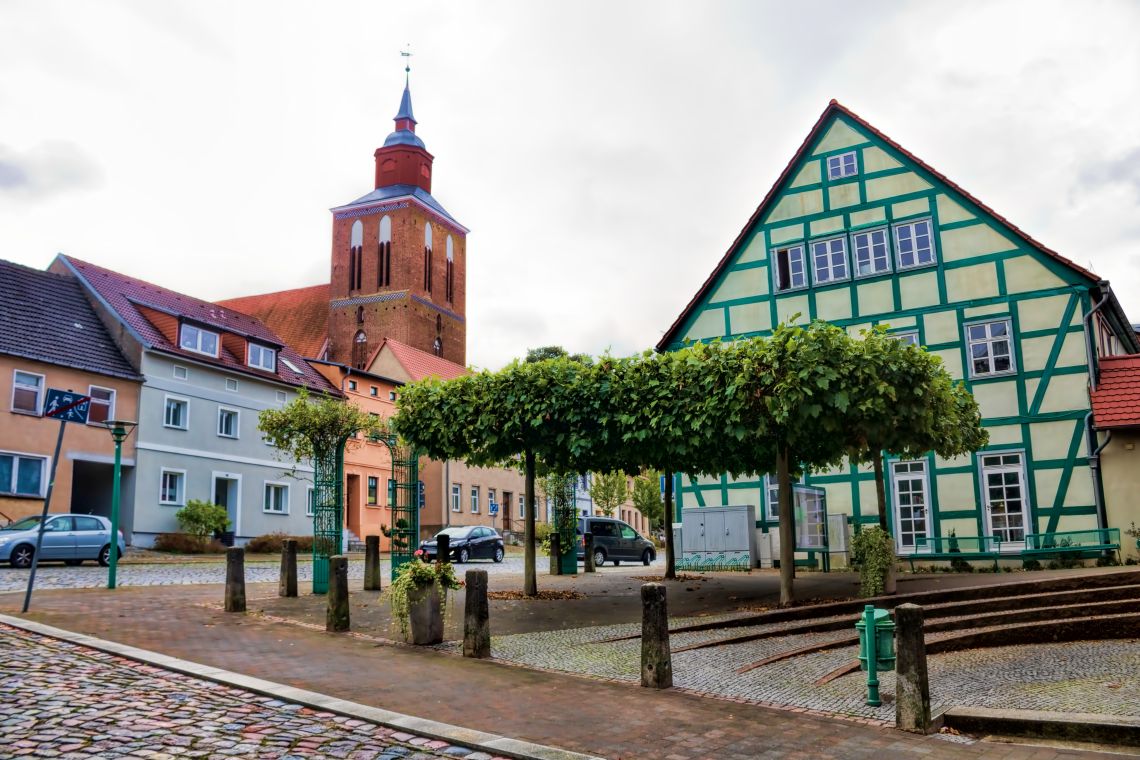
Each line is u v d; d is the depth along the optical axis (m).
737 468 20.22
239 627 12.83
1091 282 23.66
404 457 20.27
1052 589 14.77
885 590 15.65
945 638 12.27
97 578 21.20
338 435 18.67
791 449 18.47
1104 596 14.05
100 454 33.28
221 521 35.94
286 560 17.12
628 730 7.84
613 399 16.59
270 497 40.88
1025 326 24.30
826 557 24.83
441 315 82.75
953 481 24.67
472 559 33.06
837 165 27.39
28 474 31.02
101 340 35.06
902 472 25.39
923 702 8.11
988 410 24.36
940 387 15.66
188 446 36.69
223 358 39.44
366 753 6.84
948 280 25.39
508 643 12.16
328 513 18.28
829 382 14.76
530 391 17.23
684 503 28.72
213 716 7.58
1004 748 7.66
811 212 27.62
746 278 28.36
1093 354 23.59
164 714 7.52
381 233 79.75
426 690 9.12
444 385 18.45
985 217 25.16
